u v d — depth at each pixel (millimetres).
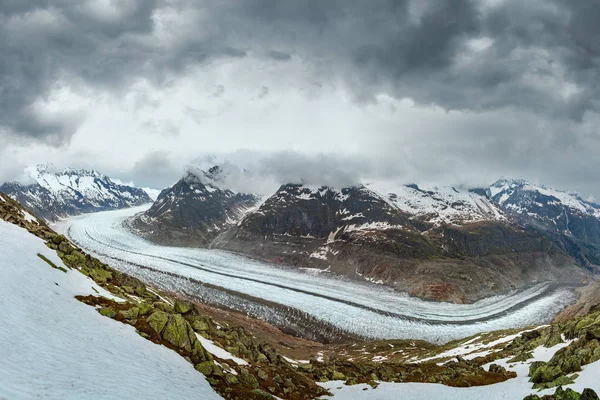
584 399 30406
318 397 43438
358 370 61656
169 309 48250
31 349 22719
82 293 39312
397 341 136875
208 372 34656
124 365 26828
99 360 25656
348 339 157875
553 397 33812
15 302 28188
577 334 57031
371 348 126938
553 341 61344
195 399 27016
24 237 46250
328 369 59750
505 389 44344
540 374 44125
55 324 28234
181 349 36750
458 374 55281
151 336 35719
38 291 32875
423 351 109938
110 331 32281
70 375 21734
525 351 65062
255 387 37719
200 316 52594
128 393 22641
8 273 32781
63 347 25078
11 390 17641
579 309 153250
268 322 170250
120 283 51719
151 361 30312
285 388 42000
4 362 19844
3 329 23359
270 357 54750
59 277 39844
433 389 48812
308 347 133000
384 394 46719
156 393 24547
